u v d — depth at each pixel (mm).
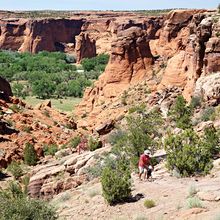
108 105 65250
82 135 55719
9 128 53094
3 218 16188
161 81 58562
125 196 17844
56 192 27562
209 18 48000
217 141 24000
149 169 20125
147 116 37188
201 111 38188
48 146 48562
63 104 106438
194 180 18938
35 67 166875
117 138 37031
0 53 195500
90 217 17453
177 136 20891
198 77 47969
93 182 25109
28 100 112312
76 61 194500
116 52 69000
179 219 13797
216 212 13383
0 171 39625
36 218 16781
